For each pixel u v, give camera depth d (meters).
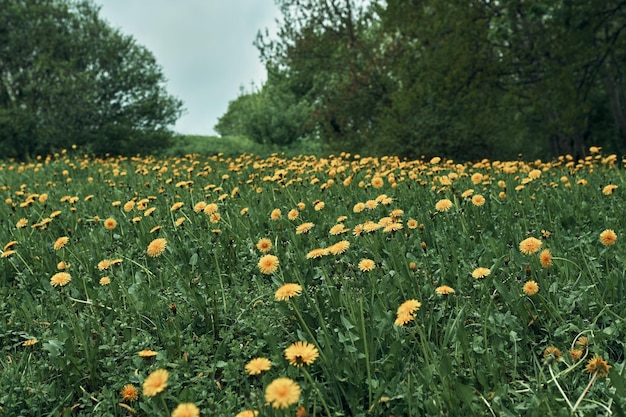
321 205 4.72
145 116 24.67
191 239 4.58
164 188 7.00
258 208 5.61
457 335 2.51
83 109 22.62
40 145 21.92
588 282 3.19
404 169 7.40
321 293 3.24
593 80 15.92
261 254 4.20
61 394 2.74
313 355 2.06
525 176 6.87
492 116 17.17
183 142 30.88
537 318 2.85
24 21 23.14
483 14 16.69
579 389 2.31
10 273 4.41
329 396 2.43
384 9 19.70
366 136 18.97
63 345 2.95
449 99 16.58
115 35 24.50
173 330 3.07
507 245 3.98
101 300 3.56
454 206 4.87
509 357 2.59
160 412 2.41
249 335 2.98
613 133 21.39
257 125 32.44
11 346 3.17
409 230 4.21
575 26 13.95
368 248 3.92
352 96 21.23
